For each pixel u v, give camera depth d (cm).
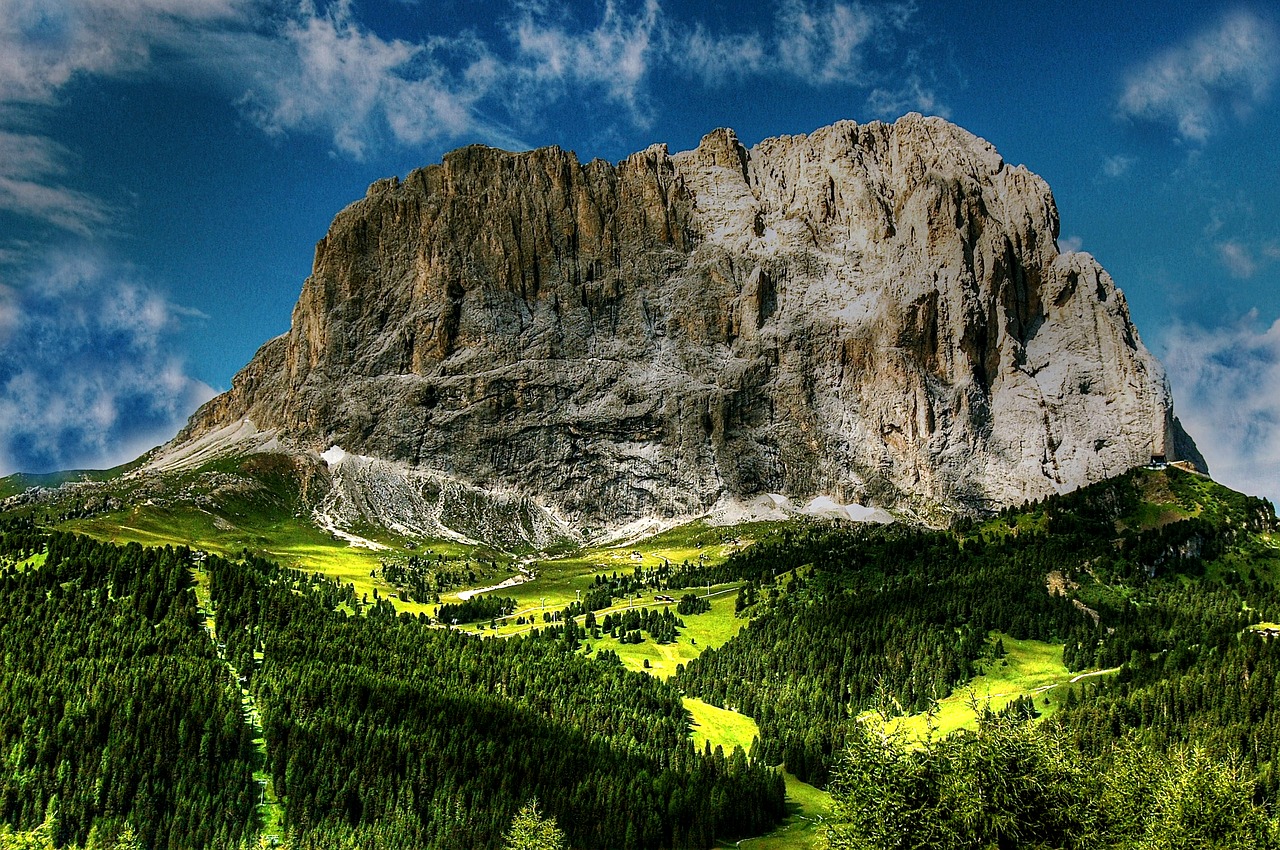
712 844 16625
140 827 15562
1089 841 7075
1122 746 10050
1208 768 8881
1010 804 7088
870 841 7356
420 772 17050
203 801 16125
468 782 17025
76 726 17075
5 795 15688
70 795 15950
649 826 16525
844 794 7675
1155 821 8444
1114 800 7906
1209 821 8456
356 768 17000
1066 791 7206
